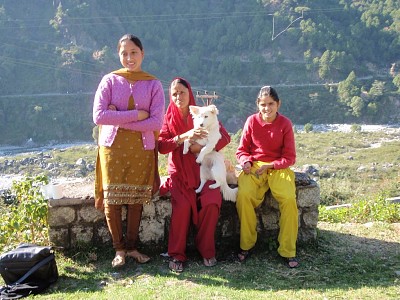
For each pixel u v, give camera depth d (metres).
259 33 103.69
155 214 4.64
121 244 4.28
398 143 55.38
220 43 103.69
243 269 4.33
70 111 80.31
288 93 89.62
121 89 4.13
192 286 3.92
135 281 4.05
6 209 6.43
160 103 4.19
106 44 101.12
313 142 57.69
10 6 101.94
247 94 90.19
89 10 104.44
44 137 75.56
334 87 90.12
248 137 4.70
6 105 78.62
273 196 4.57
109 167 4.10
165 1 115.62
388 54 106.62
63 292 3.87
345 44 103.38
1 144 73.31
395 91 89.25
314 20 107.94
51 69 87.50
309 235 4.89
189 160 4.42
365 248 4.99
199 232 4.40
